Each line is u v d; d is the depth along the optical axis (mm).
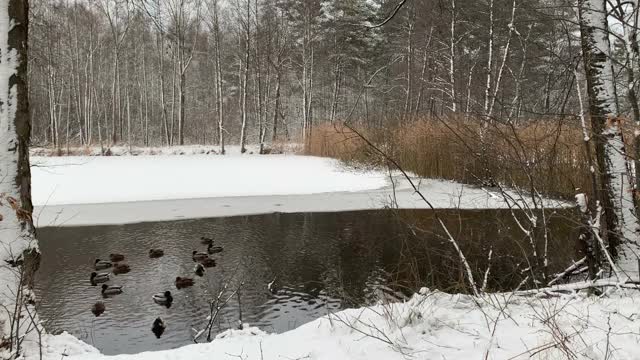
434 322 3676
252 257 9273
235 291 7199
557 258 6910
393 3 10742
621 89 5551
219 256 9352
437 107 24516
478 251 7398
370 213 12961
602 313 3619
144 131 44500
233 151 31172
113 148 30766
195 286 7770
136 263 8945
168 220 12266
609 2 4613
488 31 18141
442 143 16062
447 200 13594
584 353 2838
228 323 6367
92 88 35469
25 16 4516
